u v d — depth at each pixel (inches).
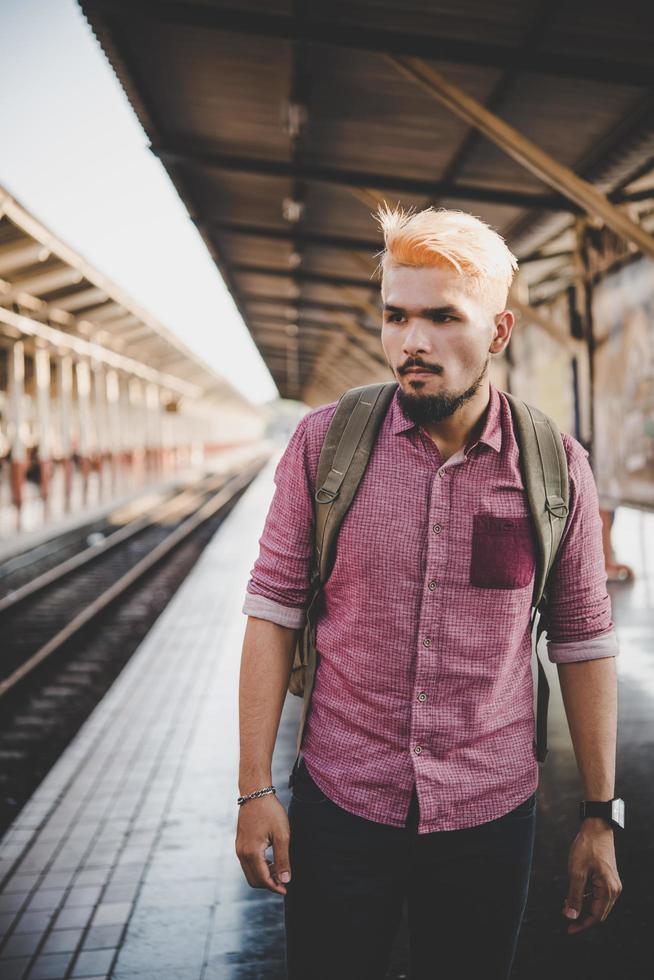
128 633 361.7
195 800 150.2
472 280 47.2
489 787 52.9
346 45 160.4
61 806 148.8
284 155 259.8
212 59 195.9
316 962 54.1
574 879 55.1
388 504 51.6
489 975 54.9
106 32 180.7
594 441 259.9
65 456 788.6
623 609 262.7
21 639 349.7
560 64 161.8
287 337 757.9
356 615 52.9
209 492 1229.7
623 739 160.1
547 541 52.2
